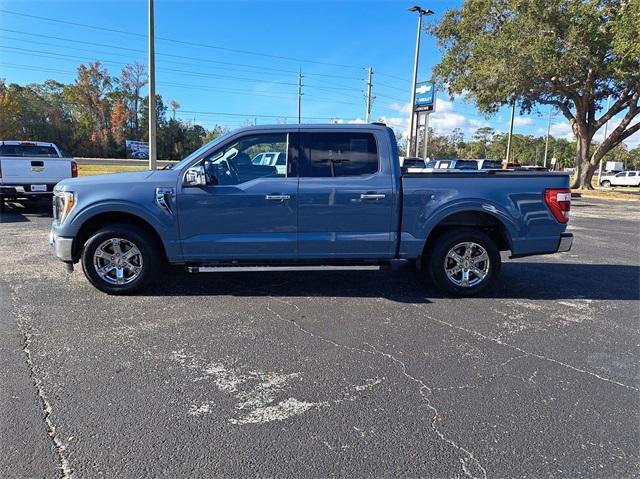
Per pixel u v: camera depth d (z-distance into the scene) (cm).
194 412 300
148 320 463
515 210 547
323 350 399
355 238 540
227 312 491
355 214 535
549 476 244
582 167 3030
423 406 311
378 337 430
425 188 537
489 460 256
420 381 346
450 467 250
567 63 2144
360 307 516
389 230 543
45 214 1240
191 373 353
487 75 2352
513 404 315
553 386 341
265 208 527
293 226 533
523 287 616
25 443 264
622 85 2594
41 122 7775
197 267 531
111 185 524
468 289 557
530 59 2178
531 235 554
